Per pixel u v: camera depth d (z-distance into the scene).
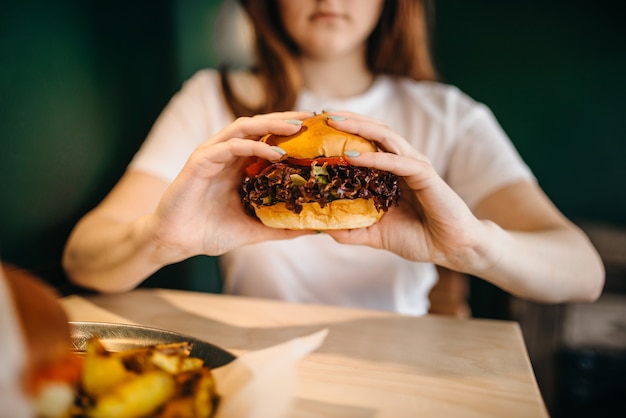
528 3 1.08
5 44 0.47
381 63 0.70
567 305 0.83
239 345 0.37
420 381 0.32
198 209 0.40
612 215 1.11
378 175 0.37
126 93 0.65
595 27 1.07
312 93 0.69
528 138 1.12
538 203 0.56
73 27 0.56
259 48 0.67
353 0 0.58
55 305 0.23
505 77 1.11
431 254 0.41
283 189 0.37
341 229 0.40
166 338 0.31
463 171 0.65
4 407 0.19
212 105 0.67
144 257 0.43
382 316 0.45
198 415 0.22
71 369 0.22
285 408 0.24
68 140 0.56
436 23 1.12
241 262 0.65
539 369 0.84
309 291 0.64
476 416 0.28
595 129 1.10
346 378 0.32
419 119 0.67
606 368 0.87
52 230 0.55
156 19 0.70
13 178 0.49
